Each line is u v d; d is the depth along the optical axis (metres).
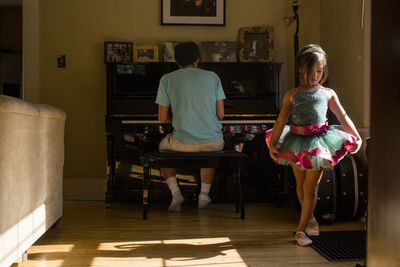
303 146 2.33
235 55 4.20
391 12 0.51
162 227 2.89
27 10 4.17
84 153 4.26
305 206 2.44
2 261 1.66
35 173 2.19
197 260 2.11
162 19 4.26
